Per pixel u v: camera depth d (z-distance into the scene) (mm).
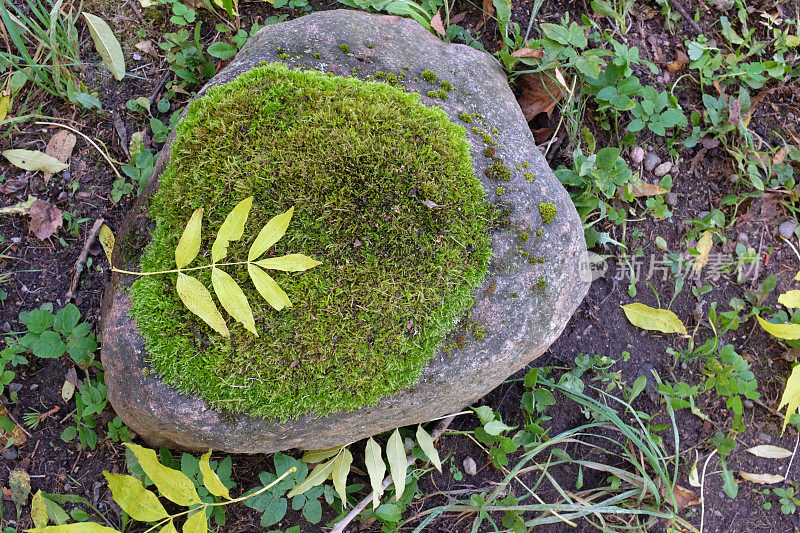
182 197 808
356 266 799
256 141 809
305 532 914
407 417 857
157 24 1004
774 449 1026
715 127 1053
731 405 996
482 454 966
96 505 890
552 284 850
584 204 980
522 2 1056
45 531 723
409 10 992
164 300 792
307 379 797
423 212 812
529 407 959
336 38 882
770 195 1069
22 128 952
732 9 1115
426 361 817
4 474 883
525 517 963
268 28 901
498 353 835
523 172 860
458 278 817
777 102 1102
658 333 1033
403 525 937
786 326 946
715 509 1010
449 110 872
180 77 986
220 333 770
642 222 1043
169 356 787
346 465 879
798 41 1093
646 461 995
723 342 1050
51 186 942
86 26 987
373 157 809
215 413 794
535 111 1006
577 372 984
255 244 755
